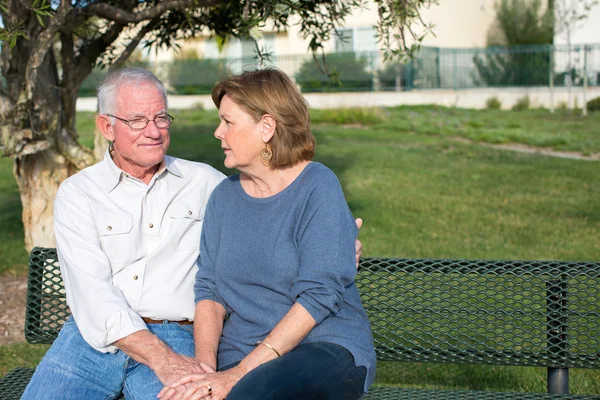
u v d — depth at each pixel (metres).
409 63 21.88
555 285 3.07
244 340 2.74
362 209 9.03
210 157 12.86
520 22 25.27
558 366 3.09
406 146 14.18
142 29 5.14
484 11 25.95
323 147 13.98
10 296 5.93
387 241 7.55
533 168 11.70
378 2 4.62
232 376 2.54
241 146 2.70
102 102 2.96
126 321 2.73
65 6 4.26
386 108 19.62
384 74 21.95
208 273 2.90
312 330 2.64
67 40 5.20
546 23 23.66
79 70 5.32
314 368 2.46
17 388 3.04
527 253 7.04
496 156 12.90
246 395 2.34
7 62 4.93
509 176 11.09
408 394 3.01
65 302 3.31
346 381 2.51
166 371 2.63
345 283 2.65
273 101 2.66
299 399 2.38
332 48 23.48
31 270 3.30
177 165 3.13
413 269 3.17
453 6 25.23
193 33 5.50
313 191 2.69
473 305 3.16
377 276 3.21
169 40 5.50
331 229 2.63
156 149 2.94
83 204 2.98
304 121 2.71
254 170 2.75
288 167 2.77
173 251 3.04
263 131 2.68
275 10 4.34
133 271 3.00
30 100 4.80
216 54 23.88
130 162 3.00
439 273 3.17
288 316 2.59
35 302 3.31
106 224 2.96
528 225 8.19
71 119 5.52
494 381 4.01
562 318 3.08
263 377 2.40
